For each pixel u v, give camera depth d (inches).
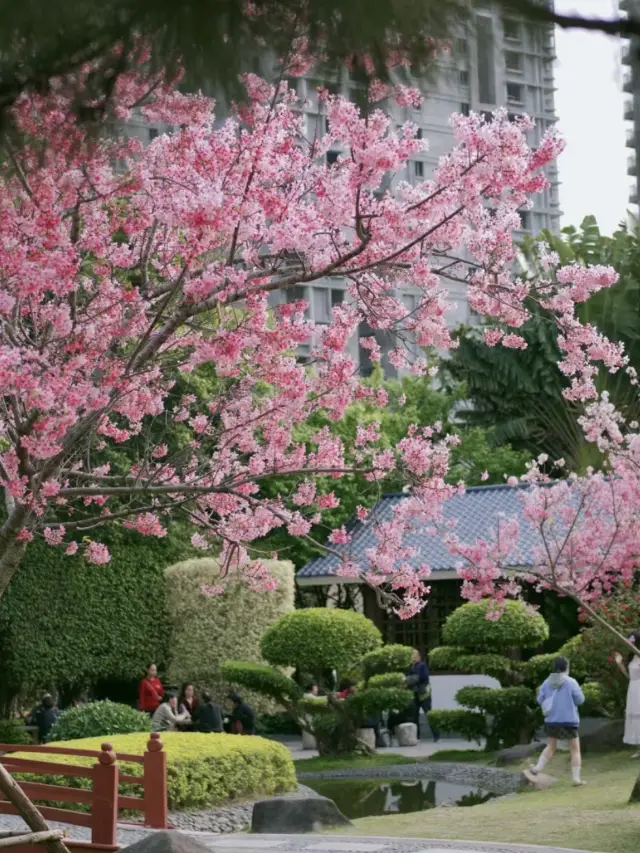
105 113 101.3
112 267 317.4
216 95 96.4
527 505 555.5
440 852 402.3
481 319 1433.3
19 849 420.8
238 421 386.9
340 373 363.9
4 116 99.7
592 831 438.0
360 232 264.5
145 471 370.3
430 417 1385.3
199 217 257.0
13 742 832.3
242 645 959.6
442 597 1034.1
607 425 566.3
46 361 293.6
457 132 260.2
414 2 84.2
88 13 86.9
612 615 695.1
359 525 1106.1
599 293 1330.0
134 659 970.1
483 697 779.4
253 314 322.0
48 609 936.9
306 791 644.7
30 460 321.1
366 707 813.2
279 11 88.7
